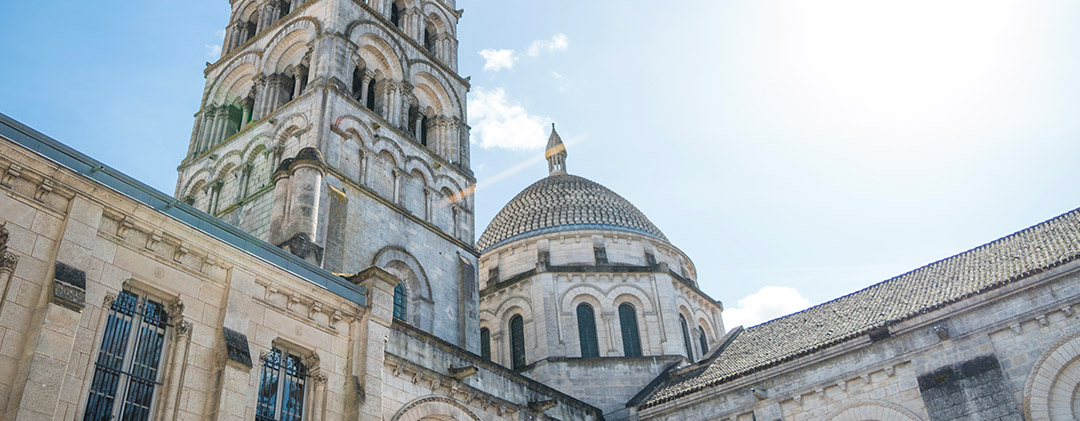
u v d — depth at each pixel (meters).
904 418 31.41
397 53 47.66
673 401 38.41
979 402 29.86
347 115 41.12
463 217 46.38
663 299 51.62
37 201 19.73
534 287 51.47
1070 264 29.62
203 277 22.88
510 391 34.22
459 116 50.97
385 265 38.25
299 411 24.45
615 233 55.00
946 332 31.64
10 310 18.23
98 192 20.88
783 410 34.81
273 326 24.25
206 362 21.97
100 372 19.73
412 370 29.36
